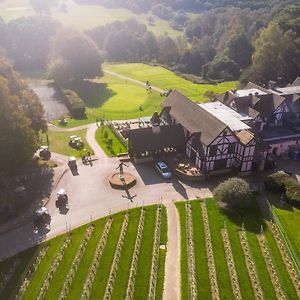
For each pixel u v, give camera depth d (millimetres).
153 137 79312
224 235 59250
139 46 188500
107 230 59719
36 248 55969
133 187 71625
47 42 167125
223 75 151625
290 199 66938
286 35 129625
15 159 67375
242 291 49188
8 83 78688
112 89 133625
